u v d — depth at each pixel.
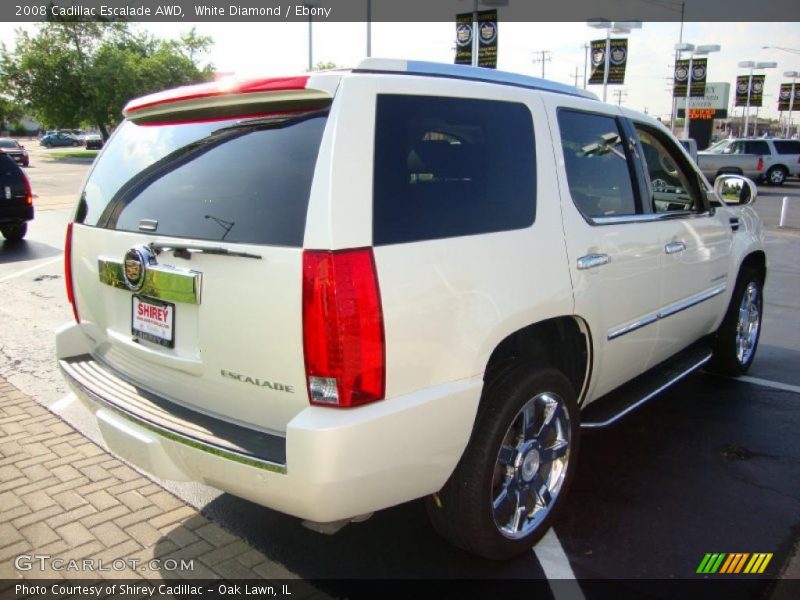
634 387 4.06
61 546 3.07
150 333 2.78
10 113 65.81
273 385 2.37
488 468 2.75
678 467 3.91
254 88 2.47
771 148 28.22
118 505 3.42
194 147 2.77
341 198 2.25
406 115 2.52
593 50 25.02
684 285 4.18
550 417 3.08
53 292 8.11
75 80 53.28
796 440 4.28
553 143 3.14
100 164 3.33
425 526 3.30
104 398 2.85
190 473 2.58
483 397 2.81
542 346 3.32
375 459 2.31
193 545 3.10
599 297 3.30
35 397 4.83
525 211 2.92
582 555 3.06
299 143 2.38
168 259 2.63
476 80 2.95
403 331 2.36
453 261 2.53
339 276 2.20
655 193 4.07
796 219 17.27
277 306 2.29
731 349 5.23
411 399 2.40
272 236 2.32
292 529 3.25
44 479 3.66
